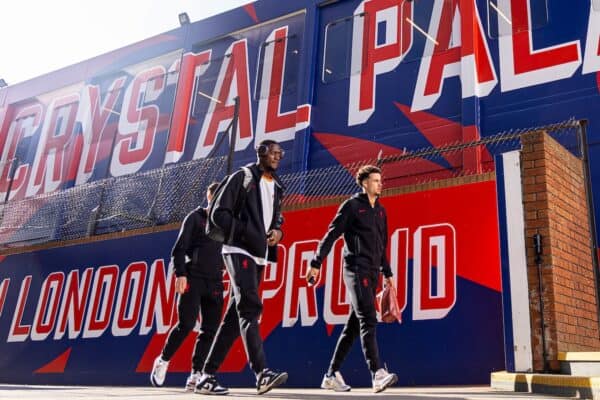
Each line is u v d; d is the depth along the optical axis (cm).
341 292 724
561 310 537
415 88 1158
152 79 1622
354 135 1201
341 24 1327
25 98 1919
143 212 1091
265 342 759
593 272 634
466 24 1118
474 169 997
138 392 450
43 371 987
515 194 581
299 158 1228
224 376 763
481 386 593
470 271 647
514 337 537
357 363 680
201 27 1569
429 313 658
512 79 1044
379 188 488
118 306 936
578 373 480
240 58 1468
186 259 525
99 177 1605
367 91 1222
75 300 998
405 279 686
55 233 1242
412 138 1120
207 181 990
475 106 1048
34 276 1082
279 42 1416
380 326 683
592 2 1007
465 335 627
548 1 1054
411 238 700
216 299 531
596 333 616
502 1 1108
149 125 1566
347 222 474
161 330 868
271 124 1336
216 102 1459
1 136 1912
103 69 1741
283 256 789
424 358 643
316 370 708
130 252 963
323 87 1292
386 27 1255
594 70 962
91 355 934
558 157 614
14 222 1305
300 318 745
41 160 1781
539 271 543
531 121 992
